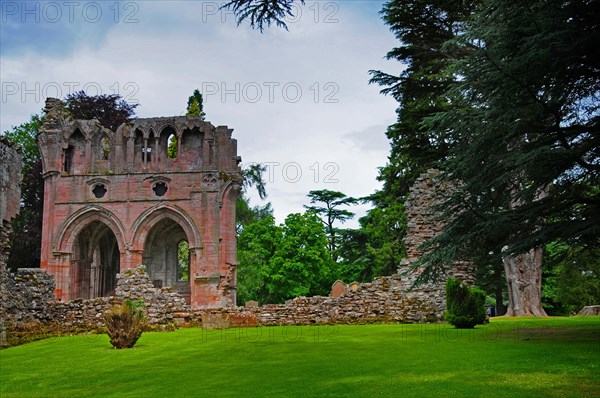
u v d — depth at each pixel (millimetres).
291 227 67312
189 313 28109
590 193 22844
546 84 19484
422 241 28641
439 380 11789
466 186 21484
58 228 50188
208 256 49562
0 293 23312
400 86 35156
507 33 20172
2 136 23266
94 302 27406
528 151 20109
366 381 11938
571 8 19047
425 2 33531
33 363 17391
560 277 52656
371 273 68500
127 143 51500
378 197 70188
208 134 51406
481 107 23875
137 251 50062
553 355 14602
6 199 23516
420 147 34938
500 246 21594
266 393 11195
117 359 17203
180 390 11969
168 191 50688
